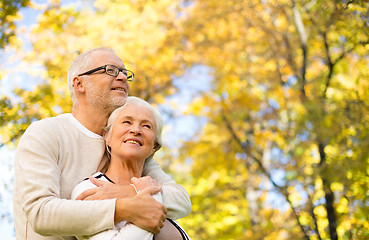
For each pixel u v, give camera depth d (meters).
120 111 2.37
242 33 11.39
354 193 7.77
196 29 11.65
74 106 2.49
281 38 10.37
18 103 7.07
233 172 12.56
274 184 8.76
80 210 1.99
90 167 2.32
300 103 9.24
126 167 2.31
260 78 10.89
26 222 2.20
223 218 11.35
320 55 9.61
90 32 9.90
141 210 2.01
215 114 11.92
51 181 2.11
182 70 11.48
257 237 9.02
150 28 11.09
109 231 2.02
